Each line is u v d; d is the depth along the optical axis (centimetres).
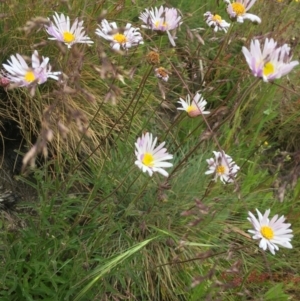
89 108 66
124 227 60
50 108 35
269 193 64
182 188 64
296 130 80
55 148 60
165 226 60
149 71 47
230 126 75
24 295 44
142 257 55
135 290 53
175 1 84
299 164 47
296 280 58
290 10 88
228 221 63
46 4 62
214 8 83
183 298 57
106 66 38
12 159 63
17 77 38
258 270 59
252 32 75
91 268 54
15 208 58
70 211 52
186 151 69
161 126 71
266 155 78
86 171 62
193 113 51
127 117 69
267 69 37
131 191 62
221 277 55
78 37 44
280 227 43
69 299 48
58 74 38
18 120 64
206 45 82
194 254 58
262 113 75
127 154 61
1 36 63
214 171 50
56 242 46
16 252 48
